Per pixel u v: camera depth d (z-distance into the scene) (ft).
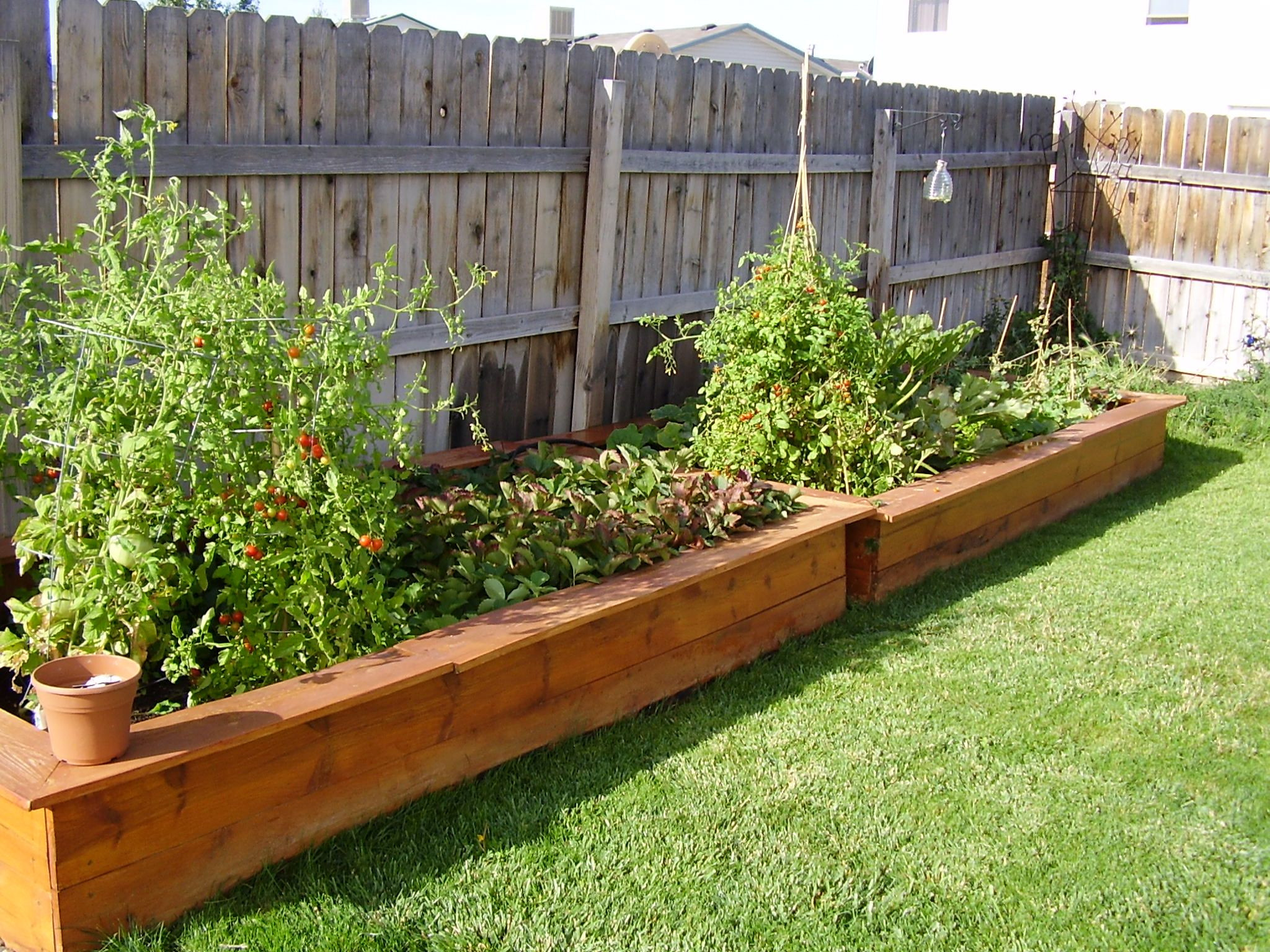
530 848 10.43
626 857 10.40
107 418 10.09
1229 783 12.09
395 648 10.96
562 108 19.17
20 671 10.23
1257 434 28.07
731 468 17.67
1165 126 33.06
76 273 12.66
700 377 23.09
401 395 17.74
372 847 10.25
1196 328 33.45
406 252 17.26
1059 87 48.06
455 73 17.38
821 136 24.91
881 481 17.95
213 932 9.09
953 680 14.28
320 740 10.02
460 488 15.26
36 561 12.31
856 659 14.87
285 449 10.68
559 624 11.63
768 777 11.84
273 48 15.01
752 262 23.66
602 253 19.92
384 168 16.49
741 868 10.33
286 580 10.96
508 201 18.63
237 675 10.73
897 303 28.81
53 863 8.46
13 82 12.37
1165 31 44.70
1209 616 16.74
